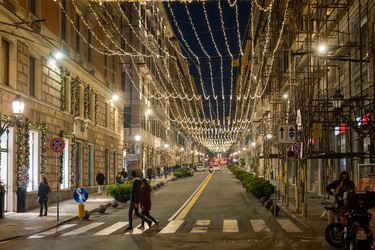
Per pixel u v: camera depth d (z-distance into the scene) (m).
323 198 27.45
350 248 10.39
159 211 22.17
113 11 42.50
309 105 17.70
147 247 12.18
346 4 21.27
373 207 10.30
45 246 12.70
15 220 18.84
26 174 22.38
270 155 34.97
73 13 31.27
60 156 28.08
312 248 11.72
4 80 21.38
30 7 24.16
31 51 23.95
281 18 40.47
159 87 72.00
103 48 39.09
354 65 22.11
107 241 13.38
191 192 35.72
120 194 27.19
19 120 21.36
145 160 59.38
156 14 62.59
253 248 11.83
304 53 19.80
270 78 48.75
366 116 17.95
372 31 17.91
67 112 29.67
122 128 46.50
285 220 18.09
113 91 41.94
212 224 17.12
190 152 132.88
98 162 37.22
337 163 26.23
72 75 30.47
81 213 19.11
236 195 32.25
